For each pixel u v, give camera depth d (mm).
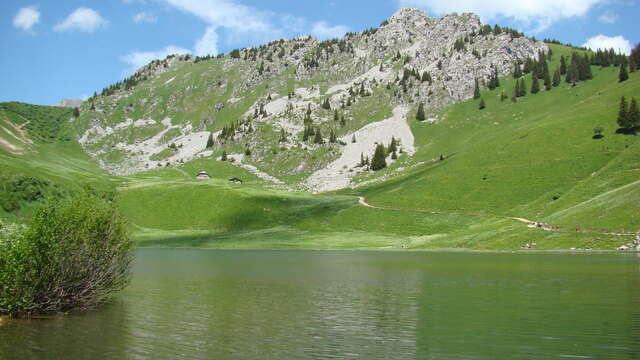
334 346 26406
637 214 93625
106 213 37469
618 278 51656
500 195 150000
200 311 36750
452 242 115875
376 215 159625
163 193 190625
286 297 43625
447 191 166500
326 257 94438
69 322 32250
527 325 30719
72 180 176000
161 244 138375
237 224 164000
